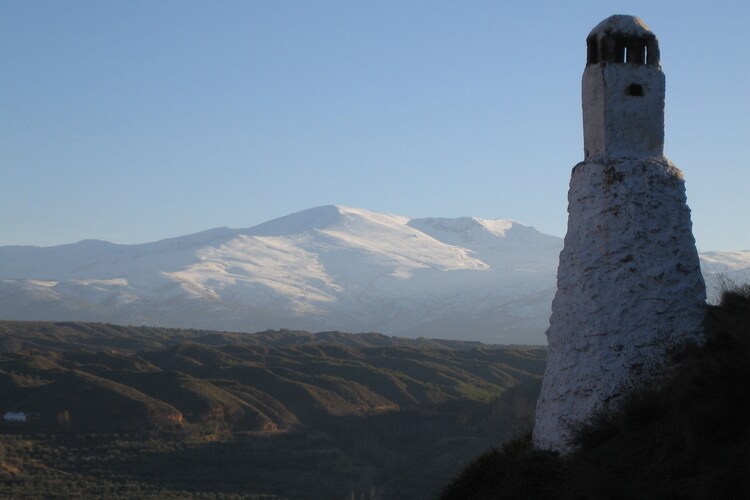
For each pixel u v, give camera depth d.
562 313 19.03
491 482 19.41
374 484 96.88
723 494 14.26
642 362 18.12
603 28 19.39
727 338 17.88
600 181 18.91
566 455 17.92
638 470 16.02
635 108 19.17
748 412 15.72
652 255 18.50
